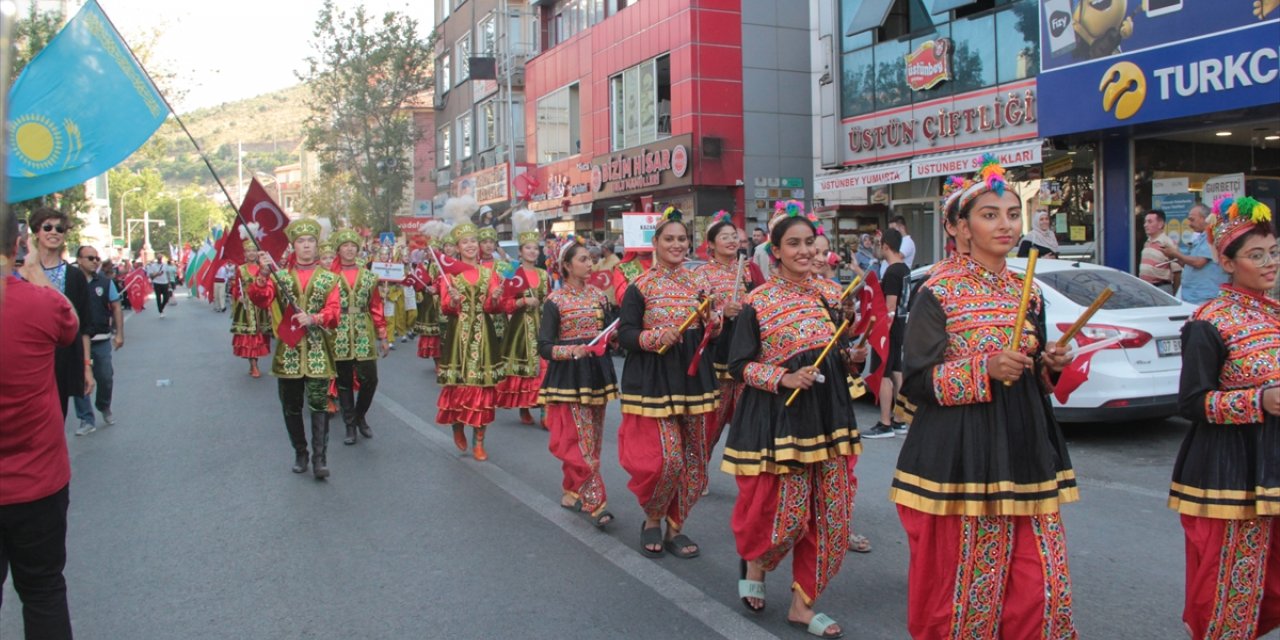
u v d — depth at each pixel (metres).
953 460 3.30
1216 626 3.62
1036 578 3.20
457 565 5.70
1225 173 14.54
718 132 23.69
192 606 5.13
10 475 3.80
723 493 7.23
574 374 6.41
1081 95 13.70
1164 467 7.53
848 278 15.20
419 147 47.59
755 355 4.50
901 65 18.45
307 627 4.81
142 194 87.31
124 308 35.09
